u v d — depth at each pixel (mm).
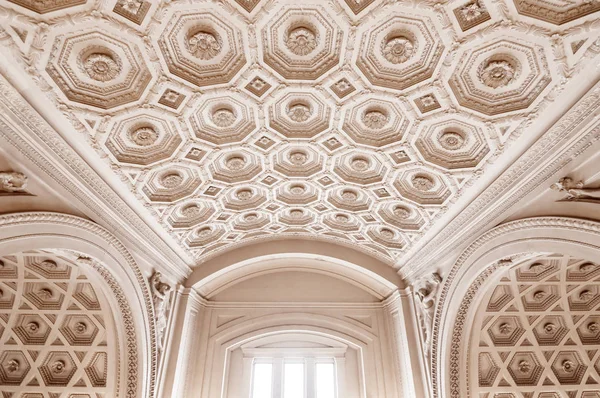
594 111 5246
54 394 9750
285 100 6230
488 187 7324
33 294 9211
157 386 9359
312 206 9672
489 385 9914
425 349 9828
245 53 5297
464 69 5309
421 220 9102
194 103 6004
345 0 4605
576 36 4527
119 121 6059
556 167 6082
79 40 4785
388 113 6355
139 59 5168
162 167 7305
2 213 5664
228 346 11289
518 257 7504
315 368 11391
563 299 9555
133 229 8477
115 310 8875
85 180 6777
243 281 12203
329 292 12078
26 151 5621
